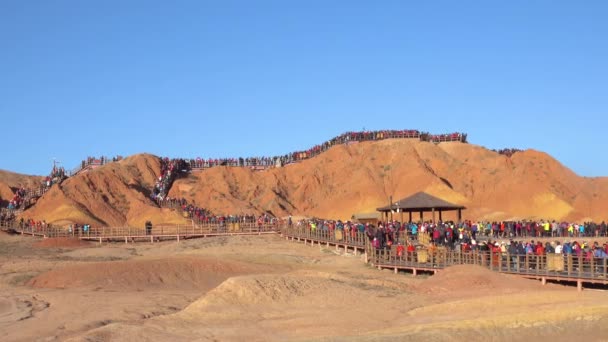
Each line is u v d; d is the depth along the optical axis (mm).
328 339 27250
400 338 27016
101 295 42250
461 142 147750
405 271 54781
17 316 35500
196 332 30156
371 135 152625
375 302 36406
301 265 59875
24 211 128625
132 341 28531
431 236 58875
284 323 31703
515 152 142875
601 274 42156
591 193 122562
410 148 142000
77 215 121625
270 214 132875
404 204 74188
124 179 144875
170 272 49594
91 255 72000
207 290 45969
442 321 30391
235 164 159625
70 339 28469
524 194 120875
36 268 55875
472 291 39062
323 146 157750
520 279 43094
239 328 30875
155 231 94000
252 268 53156
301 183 146000
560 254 44344
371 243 58781
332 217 127688
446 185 128000
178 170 156125
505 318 29266
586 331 27828
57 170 151250
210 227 93625
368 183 132750
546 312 29797
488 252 48875
